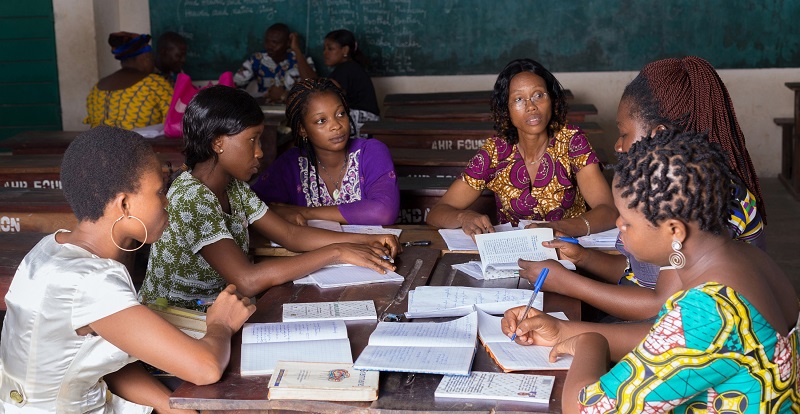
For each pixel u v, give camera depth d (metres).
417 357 1.57
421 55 7.01
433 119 5.20
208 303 2.21
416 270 2.22
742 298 1.15
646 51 6.79
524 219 2.86
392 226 2.76
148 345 1.53
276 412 1.53
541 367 1.54
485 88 7.02
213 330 1.66
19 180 3.99
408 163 3.78
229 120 2.22
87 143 1.56
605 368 1.38
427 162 3.76
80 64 6.75
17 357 1.58
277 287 2.11
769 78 6.71
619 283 2.11
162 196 1.62
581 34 6.82
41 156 4.23
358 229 2.68
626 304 1.86
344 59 6.39
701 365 1.14
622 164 1.25
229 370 1.59
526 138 2.77
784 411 1.18
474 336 1.67
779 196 6.13
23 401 1.60
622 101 1.79
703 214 1.19
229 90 2.26
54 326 1.55
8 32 6.71
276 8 7.02
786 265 4.61
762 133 6.82
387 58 7.05
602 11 6.75
